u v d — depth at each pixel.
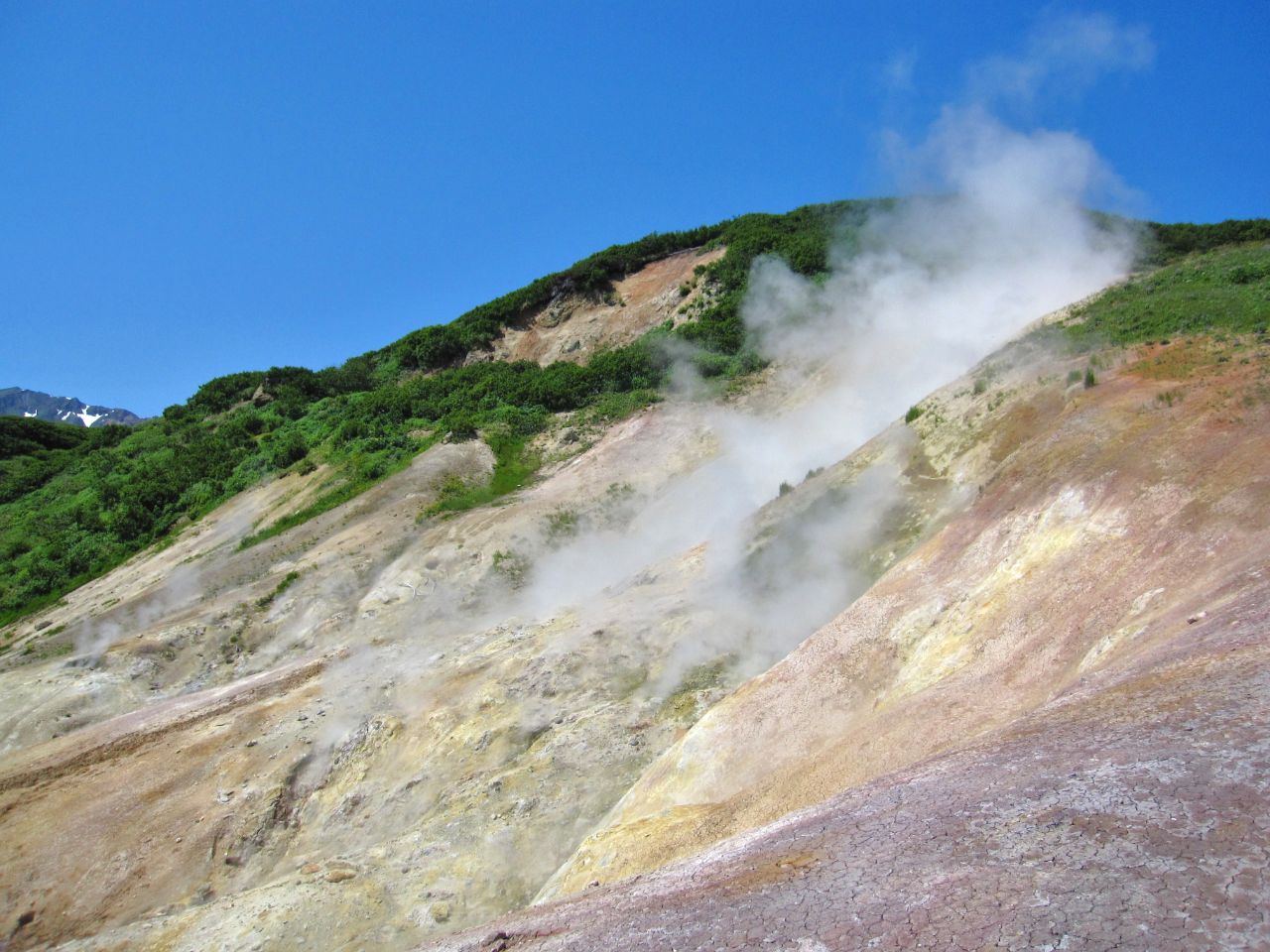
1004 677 16.25
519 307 81.00
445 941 13.38
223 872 23.56
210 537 50.22
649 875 13.19
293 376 76.38
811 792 15.52
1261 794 7.80
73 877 23.56
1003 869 8.09
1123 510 18.97
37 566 51.56
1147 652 13.12
